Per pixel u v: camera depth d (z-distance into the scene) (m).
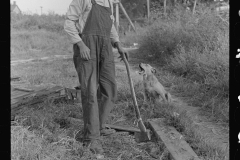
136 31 17.58
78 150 3.11
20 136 3.05
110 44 3.33
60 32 22.80
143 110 4.56
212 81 5.96
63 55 13.83
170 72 8.00
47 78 7.29
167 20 11.04
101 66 3.36
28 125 3.62
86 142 3.23
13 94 4.54
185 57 7.75
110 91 3.46
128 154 3.15
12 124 3.58
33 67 9.48
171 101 5.11
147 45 11.30
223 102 5.01
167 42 9.60
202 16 8.55
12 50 14.86
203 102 5.20
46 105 4.50
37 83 6.81
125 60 3.56
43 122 3.72
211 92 5.60
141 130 3.47
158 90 4.84
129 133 3.86
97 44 3.21
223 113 4.42
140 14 23.64
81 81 3.22
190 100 5.51
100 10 3.17
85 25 3.16
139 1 24.53
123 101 5.11
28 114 3.89
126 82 6.51
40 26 23.61
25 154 2.77
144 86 4.90
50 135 3.36
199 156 3.13
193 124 4.09
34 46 16.83
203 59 6.82
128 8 25.28
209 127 4.11
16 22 23.39
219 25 7.86
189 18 9.22
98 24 3.17
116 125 4.03
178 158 2.93
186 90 6.07
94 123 3.21
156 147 3.33
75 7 3.14
